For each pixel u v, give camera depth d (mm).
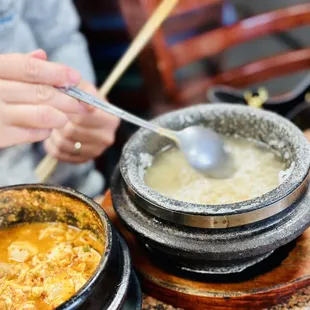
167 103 802
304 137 424
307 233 437
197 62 1354
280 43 1515
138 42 543
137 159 444
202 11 1094
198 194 426
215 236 371
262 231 371
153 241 384
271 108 676
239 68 875
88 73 754
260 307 401
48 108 453
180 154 483
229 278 409
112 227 371
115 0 1036
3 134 467
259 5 1591
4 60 443
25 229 444
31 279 384
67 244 412
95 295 324
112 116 594
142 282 428
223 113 482
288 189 372
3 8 619
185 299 407
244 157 466
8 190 427
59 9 725
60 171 674
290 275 404
